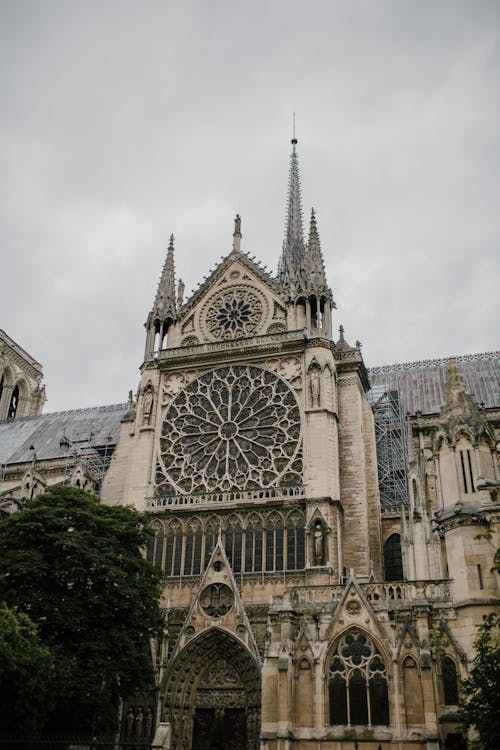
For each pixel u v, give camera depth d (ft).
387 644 130.62
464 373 270.05
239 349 224.94
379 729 126.00
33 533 154.92
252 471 206.28
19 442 314.55
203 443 216.74
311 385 211.41
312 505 192.85
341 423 217.56
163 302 246.47
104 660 144.56
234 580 181.37
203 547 198.90
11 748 108.68
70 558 151.94
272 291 237.25
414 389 269.23
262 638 178.19
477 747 100.89
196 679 177.37
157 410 226.58
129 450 236.43
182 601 192.85
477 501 114.32
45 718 124.67
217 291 244.42
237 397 220.43
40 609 144.05
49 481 276.00
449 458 118.42
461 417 119.55
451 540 115.85
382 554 208.95
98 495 252.42
